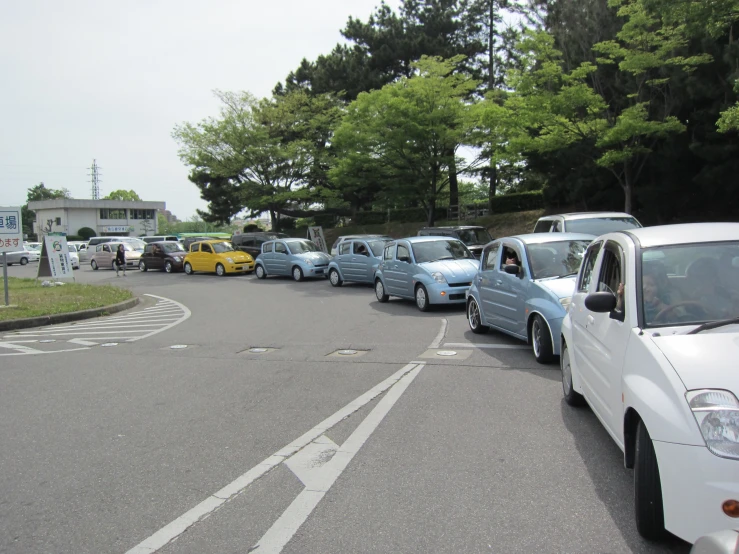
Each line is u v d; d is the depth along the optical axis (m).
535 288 8.41
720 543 2.25
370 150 31.06
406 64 39.47
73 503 4.21
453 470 4.61
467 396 6.64
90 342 11.41
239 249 32.97
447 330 11.34
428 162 30.20
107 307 16.31
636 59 18.53
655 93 21.27
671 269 4.29
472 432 5.46
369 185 37.28
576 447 5.00
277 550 3.49
